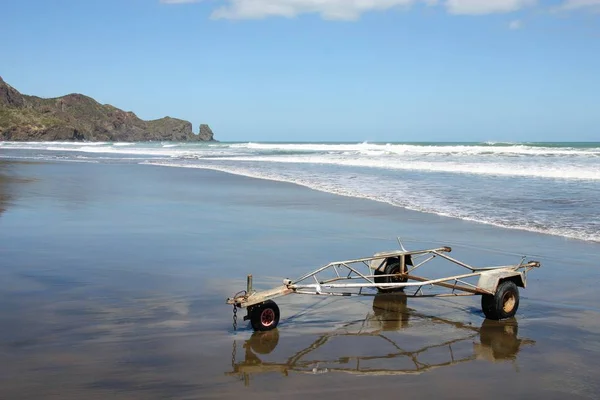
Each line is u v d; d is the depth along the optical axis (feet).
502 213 50.98
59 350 19.12
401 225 45.75
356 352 19.33
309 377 17.11
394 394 15.94
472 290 23.06
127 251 35.83
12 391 15.85
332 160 145.18
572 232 41.65
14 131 494.59
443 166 110.83
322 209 55.42
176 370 17.53
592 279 29.17
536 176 87.56
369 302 25.71
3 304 24.52
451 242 38.88
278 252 35.81
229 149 277.64
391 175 94.43
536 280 29.14
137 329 21.39
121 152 229.66
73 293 26.32
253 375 17.21
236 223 47.19
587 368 17.88
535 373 17.48
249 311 21.44
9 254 34.73
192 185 81.41
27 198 63.93
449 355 19.11
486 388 16.37
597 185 73.15
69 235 41.29
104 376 16.99
